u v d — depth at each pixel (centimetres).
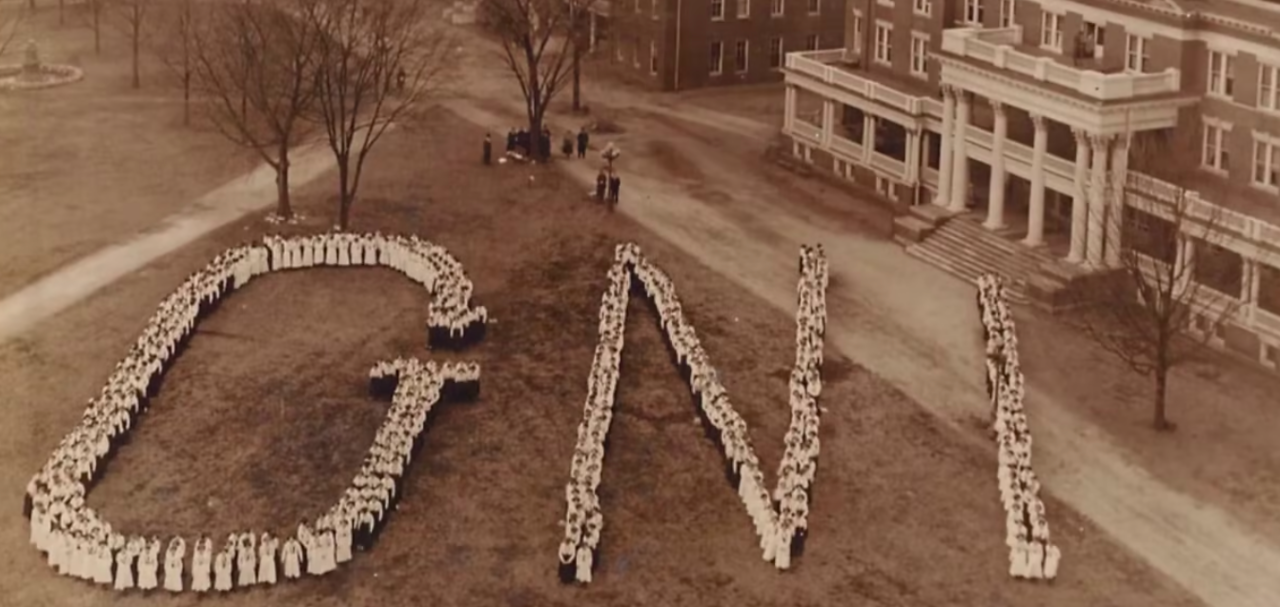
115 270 8725
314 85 9738
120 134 11488
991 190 9150
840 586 5750
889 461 6731
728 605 5606
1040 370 7688
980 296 8350
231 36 12381
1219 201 7962
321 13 14612
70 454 6266
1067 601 5688
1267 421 7156
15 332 7844
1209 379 7594
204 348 7762
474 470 6575
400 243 8925
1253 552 6047
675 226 9794
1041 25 9312
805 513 6022
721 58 13550
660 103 12988
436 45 13800
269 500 6272
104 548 5619
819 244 9181
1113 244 8444
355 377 7475
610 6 13862
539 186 10525
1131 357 7575
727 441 6569
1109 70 8762
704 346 7919
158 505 6197
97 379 7338
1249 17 8156
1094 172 8369
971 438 6969
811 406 6875
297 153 11088
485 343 7938
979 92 9075
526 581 5741
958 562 5938
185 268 8788
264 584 5688
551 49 14462
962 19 9944
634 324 8256
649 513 6256
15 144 11188
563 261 9138
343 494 6322
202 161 10869
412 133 11688
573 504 6000
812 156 10931
